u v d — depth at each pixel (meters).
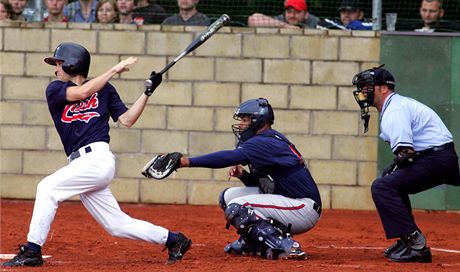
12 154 45.41
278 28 44.91
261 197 27.56
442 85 45.03
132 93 44.91
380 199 27.06
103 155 25.31
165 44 44.91
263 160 26.91
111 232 25.83
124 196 45.16
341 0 47.25
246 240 27.91
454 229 39.03
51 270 24.81
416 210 45.12
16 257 25.38
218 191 45.09
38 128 45.28
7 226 36.56
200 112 44.97
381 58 45.00
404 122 26.86
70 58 25.64
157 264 26.36
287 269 25.06
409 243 27.22
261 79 44.91
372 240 34.44
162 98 44.91
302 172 27.66
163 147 45.03
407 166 27.30
